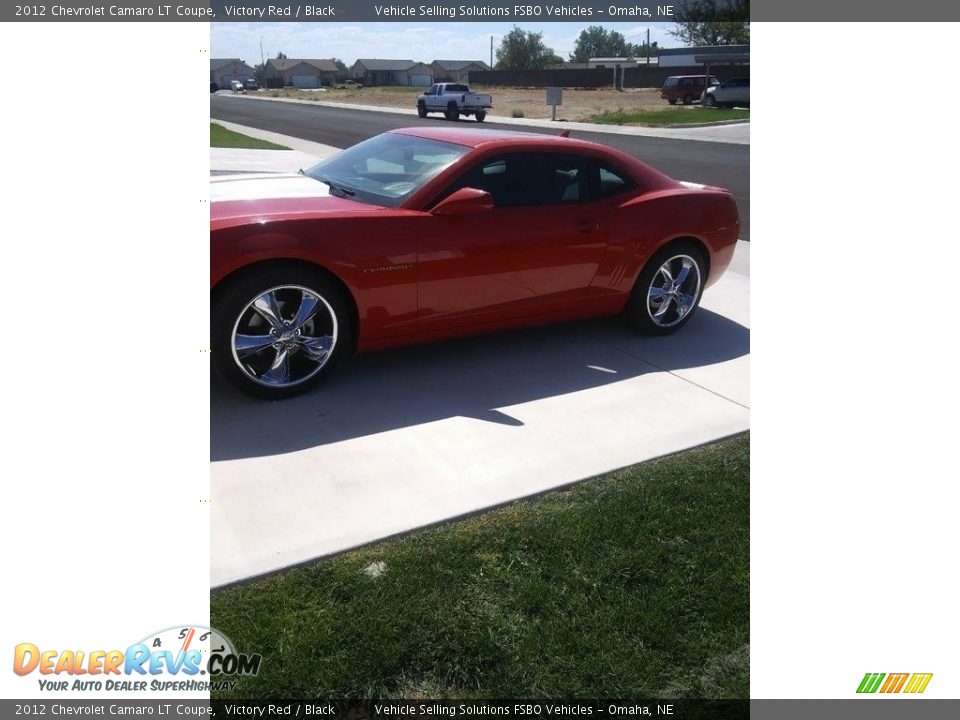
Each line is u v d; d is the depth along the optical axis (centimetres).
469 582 278
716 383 468
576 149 497
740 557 297
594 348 521
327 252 397
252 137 2141
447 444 377
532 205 470
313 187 470
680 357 512
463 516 317
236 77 8594
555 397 438
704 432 400
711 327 578
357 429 388
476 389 444
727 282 703
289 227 388
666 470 359
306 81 10462
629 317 539
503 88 6372
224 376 397
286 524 306
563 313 504
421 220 426
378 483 338
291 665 239
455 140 478
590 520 316
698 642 257
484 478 346
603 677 242
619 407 428
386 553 292
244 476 339
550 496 335
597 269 500
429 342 472
